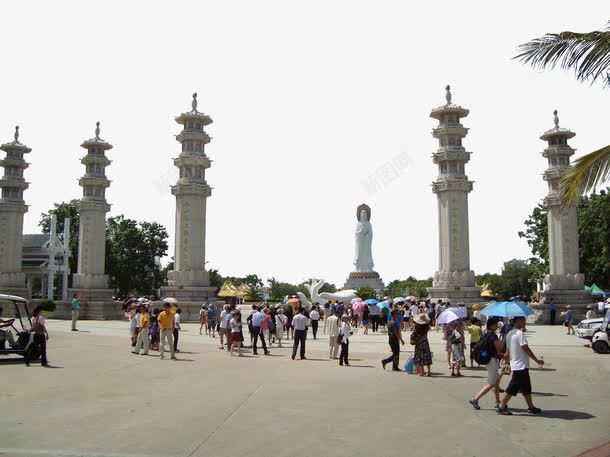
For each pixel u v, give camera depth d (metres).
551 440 10.36
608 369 20.58
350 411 12.80
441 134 52.88
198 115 52.62
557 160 53.22
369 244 86.00
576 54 15.26
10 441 9.98
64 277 74.12
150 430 10.84
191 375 18.45
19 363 20.70
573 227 51.88
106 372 18.80
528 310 16.73
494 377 13.08
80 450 9.44
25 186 60.72
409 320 40.56
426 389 16.11
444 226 51.53
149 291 82.50
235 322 25.19
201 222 51.38
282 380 17.55
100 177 57.44
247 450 9.55
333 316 24.80
